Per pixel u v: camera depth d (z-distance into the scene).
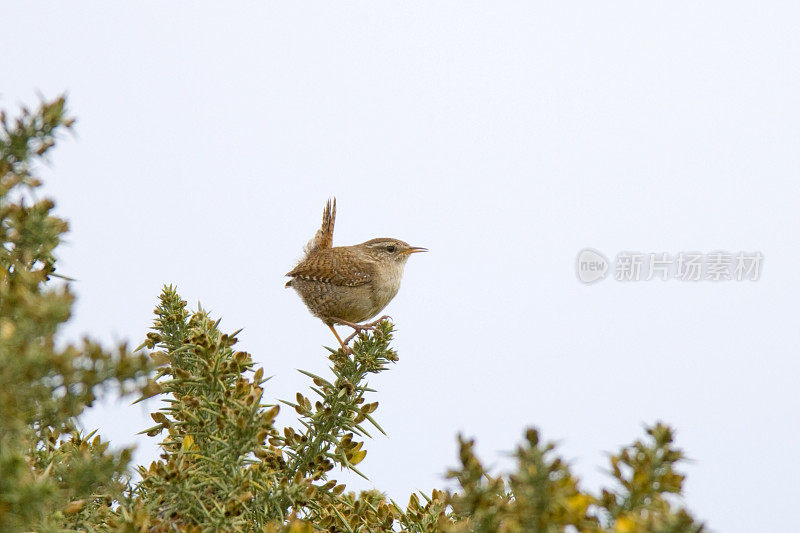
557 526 4.66
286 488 7.38
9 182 6.11
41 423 5.35
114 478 5.89
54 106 6.12
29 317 4.85
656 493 4.91
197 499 7.12
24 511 4.55
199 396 7.97
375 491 8.20
